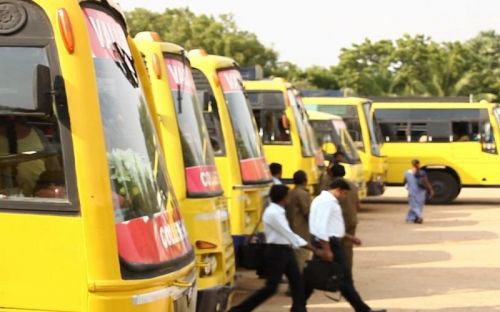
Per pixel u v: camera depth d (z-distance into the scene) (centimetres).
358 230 2323
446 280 1530
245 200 1198
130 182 513
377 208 3030
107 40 526
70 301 467
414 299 1345
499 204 3197
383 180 2914
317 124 2503
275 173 1379
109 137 498
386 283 1495
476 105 3095
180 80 957
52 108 471
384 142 3152
